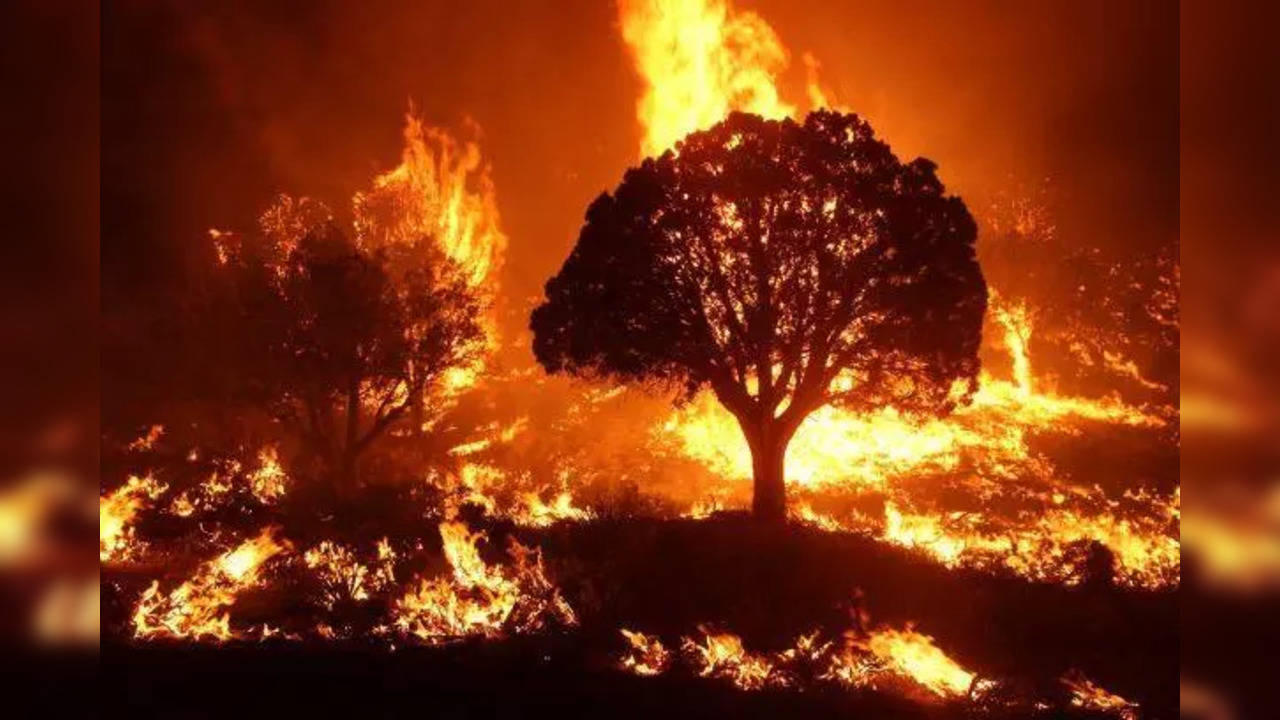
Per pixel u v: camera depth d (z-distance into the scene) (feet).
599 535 68.33
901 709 42.01
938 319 68.90
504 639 51.03
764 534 66.49
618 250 71.87
